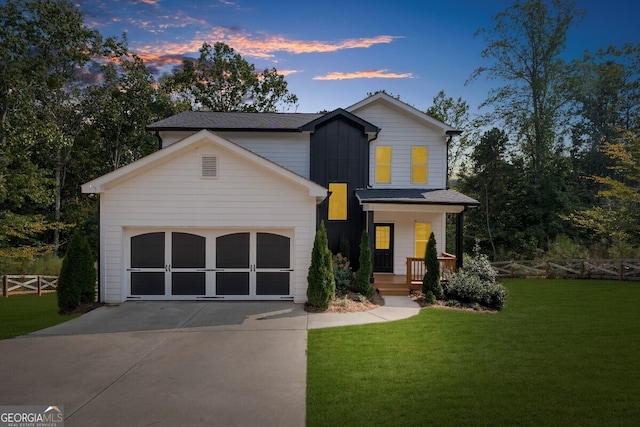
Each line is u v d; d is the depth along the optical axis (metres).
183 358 7.99
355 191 16.88
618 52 31.78
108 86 29.78
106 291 12.89
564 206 25.92
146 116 30.92
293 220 13.18
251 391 6.43
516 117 31.31
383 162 17.56
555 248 23.14
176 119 17.53
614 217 21.06
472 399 6.07
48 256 23.36
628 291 16.34
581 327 10.42
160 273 13.20
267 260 13.38
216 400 6.11
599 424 5.33
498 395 6.21
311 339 9.18
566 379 6.86
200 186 13.03
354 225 16.88
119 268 12.88
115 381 6.84
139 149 32.16
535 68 30.22
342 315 11.48
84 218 29.14
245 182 13.09
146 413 5.69
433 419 5.44
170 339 9.28
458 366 7.48
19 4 21.94
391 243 17.28
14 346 8.78
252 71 37.44
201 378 6.97
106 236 12.89
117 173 12.61
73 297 11.95
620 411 5.68
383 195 16.06
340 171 16.94
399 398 6.11
